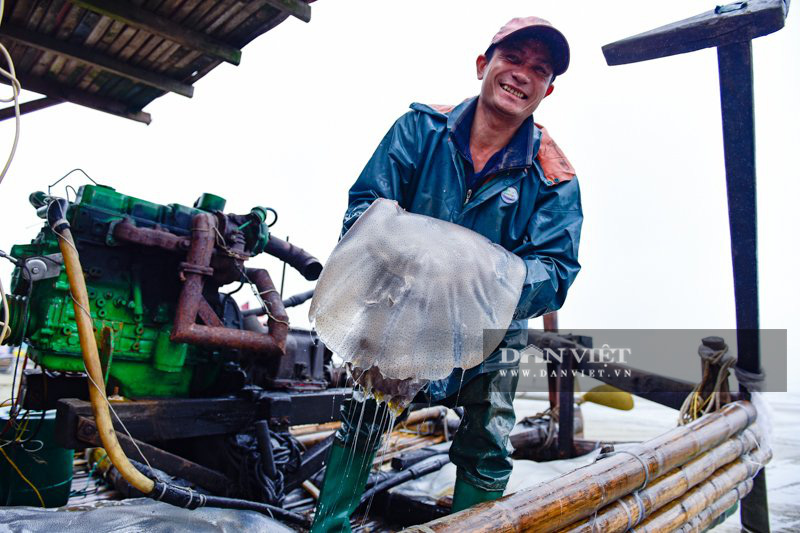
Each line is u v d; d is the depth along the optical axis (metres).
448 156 2.01
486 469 1.99
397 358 1.35
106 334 2.77
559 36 1.82
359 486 1.97
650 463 2.21
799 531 3.44
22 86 4.23
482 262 1.48
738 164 2.86
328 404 3.54
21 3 3.32
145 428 2.82
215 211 3.30
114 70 3.96
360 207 1.91
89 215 2.95
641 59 2.84
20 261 2.39
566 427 4.48
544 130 2.18
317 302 1.42
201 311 3.11
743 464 3.07
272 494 2.86
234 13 3.32
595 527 1.90
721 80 2.75
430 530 1.45
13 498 2.80
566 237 1.96
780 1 2.43
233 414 3.15
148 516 2.10
